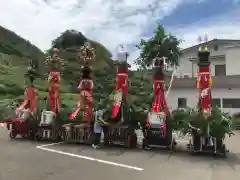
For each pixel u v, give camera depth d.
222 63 29.20
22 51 56.84
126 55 13.55
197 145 11.30
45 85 29.48
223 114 11.27
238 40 30.03
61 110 15.17
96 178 7.55
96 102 15.00
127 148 12.77
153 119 12.17
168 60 13.21
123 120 13.02
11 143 13.78
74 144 13.74
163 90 12.62
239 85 23.89
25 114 15.25
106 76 22.08
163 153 11.77
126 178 7.64
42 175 7.72
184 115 11.87
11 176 7.51
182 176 8.02
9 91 34.59
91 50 14.51
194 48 31.48
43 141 14.56
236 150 13.30
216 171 8.73
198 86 11.74
